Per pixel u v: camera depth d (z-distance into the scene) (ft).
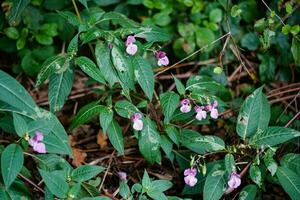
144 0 4.09
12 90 2.97
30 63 4.04
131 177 3.71
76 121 3.37
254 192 3.27
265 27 3.78
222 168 3.28
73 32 4.05
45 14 4.05
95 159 3.79
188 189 3.41
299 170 3.31
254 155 3.36
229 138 3.78
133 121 3.32
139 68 3.33
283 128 3.31
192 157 3.27
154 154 3.41
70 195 3.01
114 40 3.30
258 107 3.39
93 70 3.29
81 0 3.42
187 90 3.63
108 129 3.37
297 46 3.84
